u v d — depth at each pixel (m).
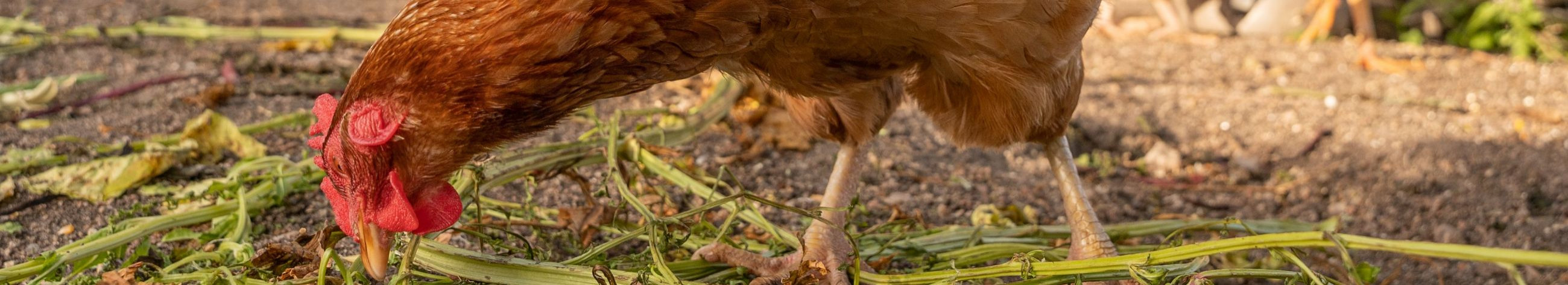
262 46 6.07
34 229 3.51
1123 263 2.80
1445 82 6.62
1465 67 7.05
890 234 3.75
